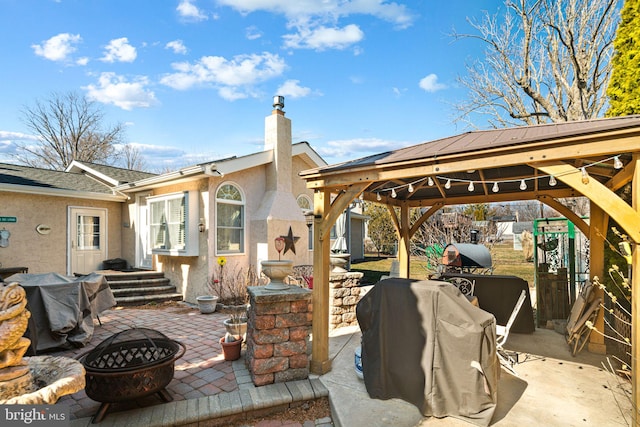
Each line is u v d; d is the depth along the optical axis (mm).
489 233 12344
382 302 3857
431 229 11938
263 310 3975
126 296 8445
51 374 2447
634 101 4906
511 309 6023
